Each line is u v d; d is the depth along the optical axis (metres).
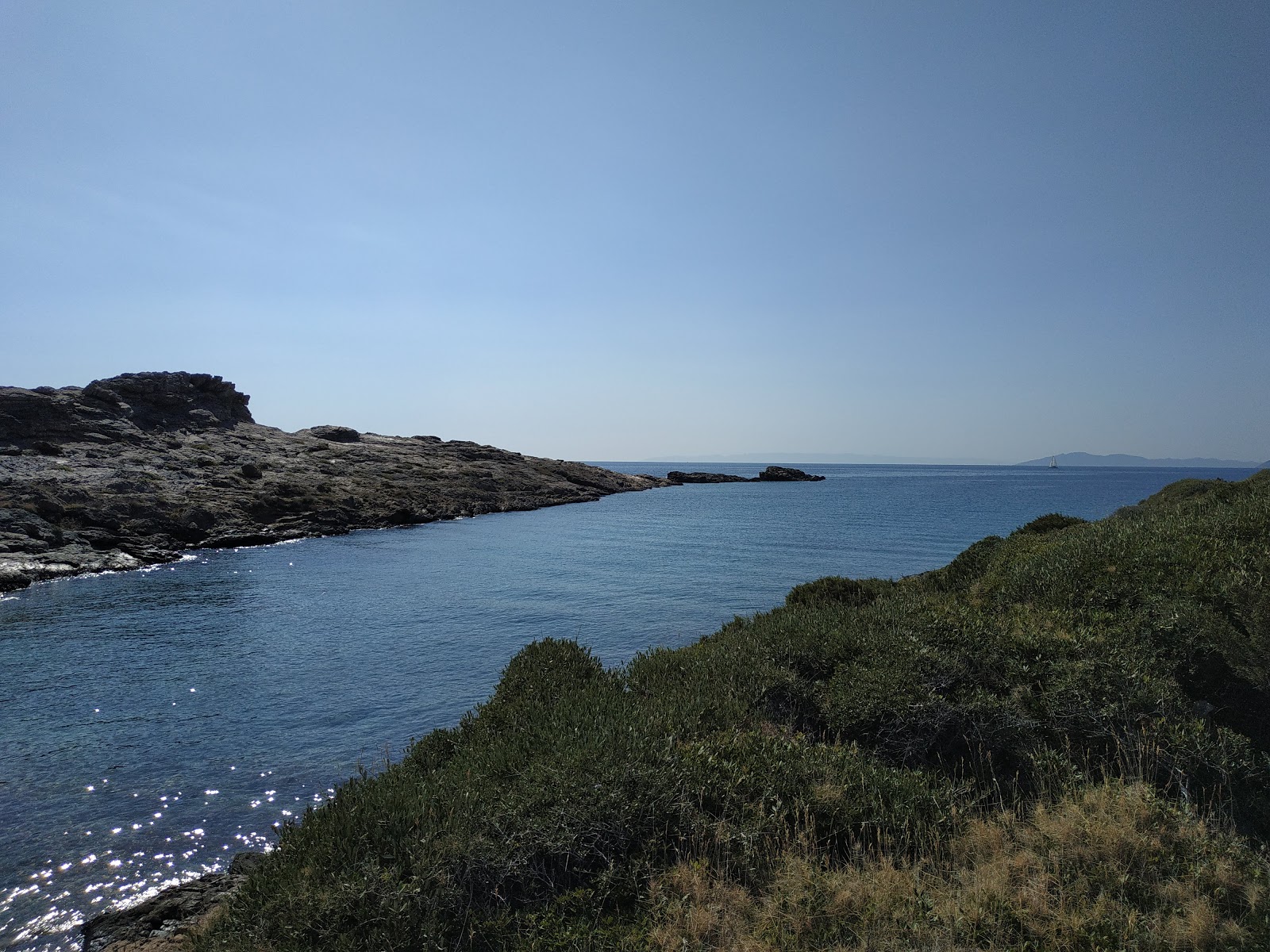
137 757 14.30
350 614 28.81
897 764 8.44
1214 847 5.83
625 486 136.25
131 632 25.20
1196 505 20.30
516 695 11.64
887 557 46.62
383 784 8.01
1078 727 8.32
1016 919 5.23
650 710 9.64
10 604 30.05
